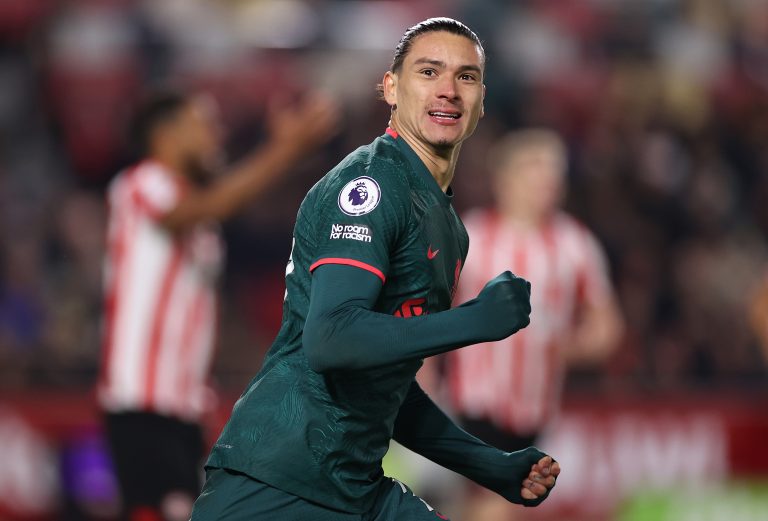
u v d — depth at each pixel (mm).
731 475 25812
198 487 18125
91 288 30391
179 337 18172
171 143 18375
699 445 25844
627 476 25422
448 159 10219
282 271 32562
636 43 38719
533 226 23375
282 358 9930
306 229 9719
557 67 37812
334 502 9875
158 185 18062
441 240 9891
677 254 34344
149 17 36781
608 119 37188
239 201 17609
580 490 25141
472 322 9000
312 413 9688
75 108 35938
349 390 9703
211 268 18734
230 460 9773
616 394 26500
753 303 30781
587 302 23734
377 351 8836
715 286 33000
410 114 10016
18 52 36500
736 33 39625
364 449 10039
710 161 37000
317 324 8961
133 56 36219
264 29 36344
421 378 23188
